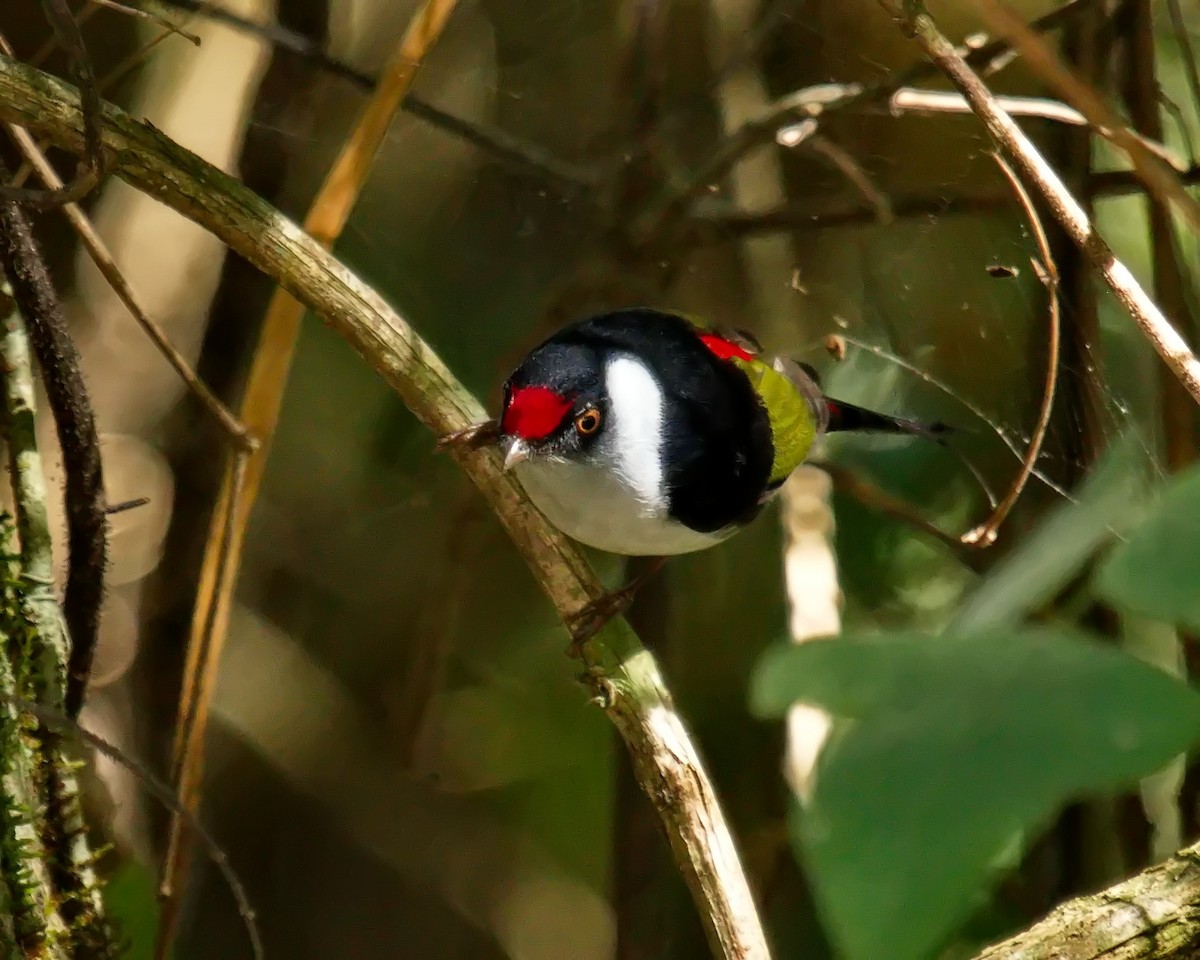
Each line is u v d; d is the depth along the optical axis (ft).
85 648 23.26
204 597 23.77
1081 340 30.14
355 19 37.37
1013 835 6.12
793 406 28.63
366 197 37.83
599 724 38.91
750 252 35.63
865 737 6.59
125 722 33.91
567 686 39.37
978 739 6.41
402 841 39.19
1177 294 28.22
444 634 33.47
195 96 37.27
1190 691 6.41
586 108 37.45
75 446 22.29
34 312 21.56
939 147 35.04
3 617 21.08
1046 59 13.80
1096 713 6.39
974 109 20.66
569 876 39.52
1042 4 34.68
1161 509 6.81
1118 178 29.81
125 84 36.40
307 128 34.06
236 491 23.63
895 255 35.73
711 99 35.83
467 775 39.83
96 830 26.45
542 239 37.52
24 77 21.39
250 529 39.09
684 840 19.66
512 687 39.70
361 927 38.83
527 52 37.68
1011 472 33.68
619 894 31.48
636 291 34.45
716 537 27.96
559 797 39.40
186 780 23.39
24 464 21.97
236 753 39.34
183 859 23.29
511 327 37.47
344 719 39.65
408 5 37.50
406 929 39.01
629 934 31.30
